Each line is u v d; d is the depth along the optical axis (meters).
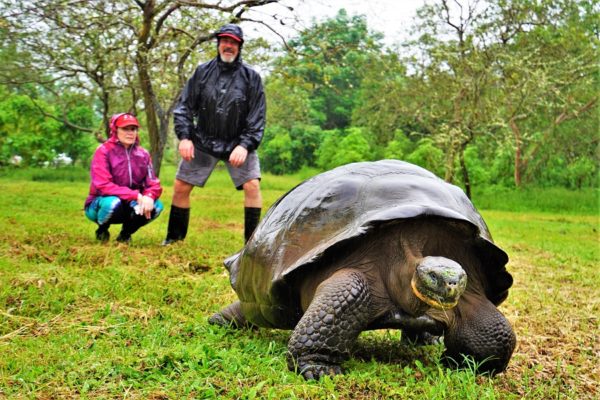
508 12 14.47
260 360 2.76
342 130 37.06
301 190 3.17
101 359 2.76
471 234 2.76
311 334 2.58
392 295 2.71
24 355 2.83
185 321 3.64
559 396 2.68
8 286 4.00
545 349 3.60
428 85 16.06
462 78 14.27
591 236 10.30
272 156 33.69
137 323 3.50
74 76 9.82
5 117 21.23
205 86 6.14
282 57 9.87
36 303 3.77
